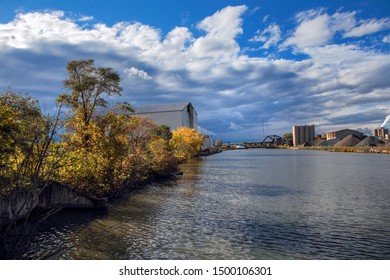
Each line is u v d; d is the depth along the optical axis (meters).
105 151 24.73
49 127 12.80
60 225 16.06
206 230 15.21
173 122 98.88
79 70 27.17
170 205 21.42
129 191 27.58
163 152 42.78
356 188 28.59
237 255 11.87
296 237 14.10
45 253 11.96
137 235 14.38
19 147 12.90
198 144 90.81
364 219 17.28
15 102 13.22
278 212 19.08
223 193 26.47
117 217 17.89
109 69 27.80
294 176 39.00
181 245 12.98
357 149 114.81
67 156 19.72
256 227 15.74
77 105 26.66
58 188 18.53
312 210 19.61
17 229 11.69
